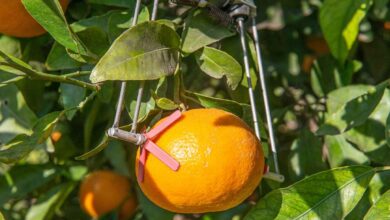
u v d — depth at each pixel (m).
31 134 0.69
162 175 0.62
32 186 0.90
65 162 0.92
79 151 0.92
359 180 0.70
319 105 0.89
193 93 0.69
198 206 0.63
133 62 0.63
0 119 0.81
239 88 0.72
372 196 0.74
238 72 0.69
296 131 0.92
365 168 0.71
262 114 0.85
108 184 0.92
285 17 0.87
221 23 0.70
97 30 0.72
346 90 0.85
